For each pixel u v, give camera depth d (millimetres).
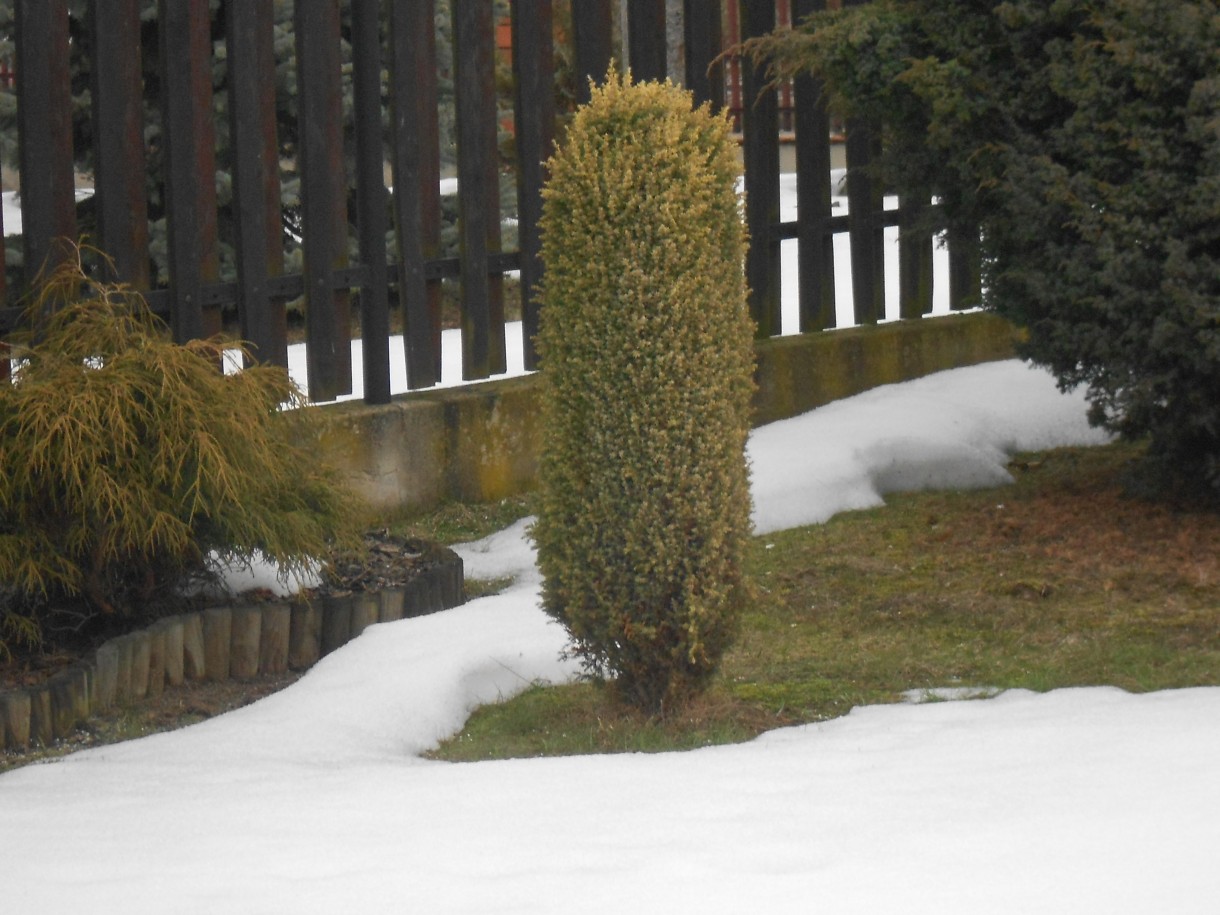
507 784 5723
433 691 7219
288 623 7996
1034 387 13039
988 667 7594
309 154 10336
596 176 6480
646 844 4848
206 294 10008
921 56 9977
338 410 10445
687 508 6516
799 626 8469
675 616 6625
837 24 10141
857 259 13164
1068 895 4199
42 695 6914
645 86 6570
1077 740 5910
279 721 6879
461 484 11000
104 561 7715
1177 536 9484
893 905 4199
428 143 10977
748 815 5129
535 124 11367
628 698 6980
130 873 4762
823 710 7062
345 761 6422
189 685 7723
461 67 11016
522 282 11594
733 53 11648
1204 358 8828
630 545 6516
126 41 9578
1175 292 8602
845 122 12867
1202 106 8539
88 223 15523
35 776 6203
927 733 6293
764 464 10961
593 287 6504
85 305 8000
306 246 10391
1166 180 8672
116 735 7035
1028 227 9297
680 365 6453
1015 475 11578
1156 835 4621
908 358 13312
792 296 16453
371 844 4965
